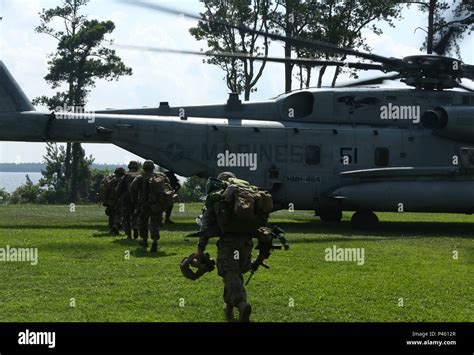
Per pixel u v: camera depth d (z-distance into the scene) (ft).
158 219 42.68
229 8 123.85
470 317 26.48
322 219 73.20
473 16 68.23
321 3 122.21
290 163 63.98
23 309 26.71
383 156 65.26
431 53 68.69
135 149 62.69
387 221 76.38
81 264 37.01
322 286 31.76
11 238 48.01
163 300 28.58
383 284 32.37
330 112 65.87
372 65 63.31
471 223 74.64
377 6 120.57
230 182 25.48
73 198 153.89
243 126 63.77
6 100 62.59
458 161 66.13
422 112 65.77
